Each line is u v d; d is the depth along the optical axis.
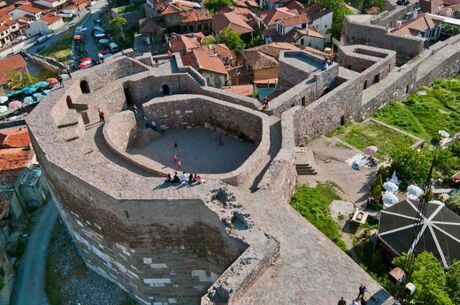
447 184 38.69
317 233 27.77
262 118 41.44
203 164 43.03
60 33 131.62
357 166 40.94
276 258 25.94
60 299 36.88
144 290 32.91
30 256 41.66
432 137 47.72
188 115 47.25
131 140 46.22
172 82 49.12
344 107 47.44
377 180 36.44
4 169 47.28
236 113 43.84
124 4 134.75
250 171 34.22
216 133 47.06
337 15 89.88
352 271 25.53
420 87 59.34
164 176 35.19
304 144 44.47
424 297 23.77
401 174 38.69
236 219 27.19
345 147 44.06
